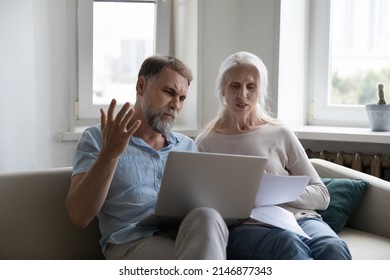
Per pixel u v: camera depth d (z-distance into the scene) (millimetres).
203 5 3504
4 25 3055
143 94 2338
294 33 3609
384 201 2672
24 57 3119
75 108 3471
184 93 2348
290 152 2600
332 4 3713
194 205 2084
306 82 3771
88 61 3475
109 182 2086
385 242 2570
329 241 2197
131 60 3631
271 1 3459
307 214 2480
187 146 2502
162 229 2213
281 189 2242
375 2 3619
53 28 3203
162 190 2029
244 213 2158
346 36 3703
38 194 2332
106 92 3596
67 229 2361
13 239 2252
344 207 2713
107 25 3539
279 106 3514
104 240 2283
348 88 3725
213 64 3559
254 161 2068
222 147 2576
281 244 2078
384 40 3619
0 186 2277
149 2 3600
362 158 3342
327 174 2945
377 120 3396
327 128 3600
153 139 2393
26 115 3145
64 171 2430
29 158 3166
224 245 1952
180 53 3676
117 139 2021
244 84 2555
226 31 3559
